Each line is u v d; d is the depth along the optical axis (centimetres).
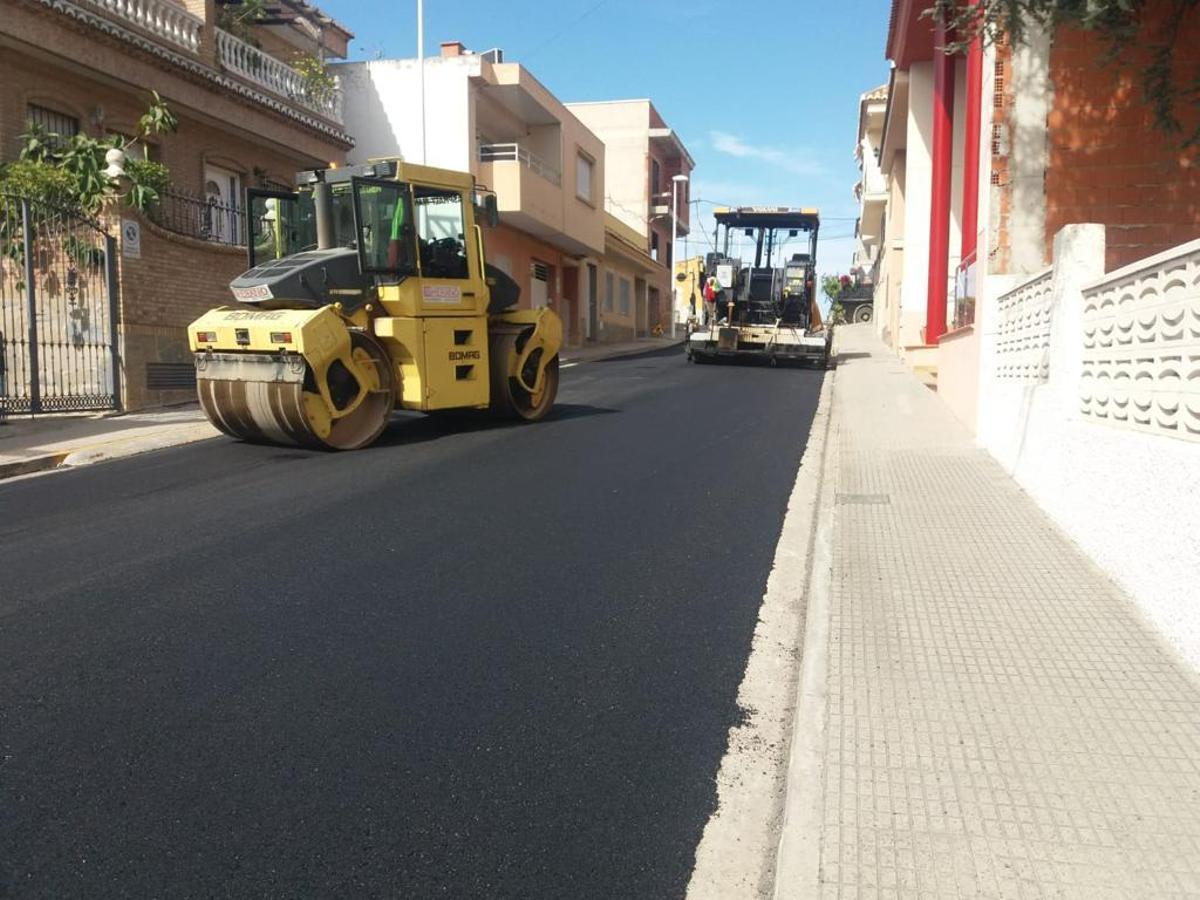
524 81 2397
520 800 334
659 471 877
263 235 1151
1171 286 453
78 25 1358
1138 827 299
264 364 973
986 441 913
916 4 1633
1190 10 882
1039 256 920
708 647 469
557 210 2678
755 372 2058
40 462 927
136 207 1288
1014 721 370
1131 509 496
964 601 496
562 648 464
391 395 1050
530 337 1202
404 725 386
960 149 1828
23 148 1329
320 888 286
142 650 457
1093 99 909
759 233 2362
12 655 450
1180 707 378
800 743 356
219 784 341
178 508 738
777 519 706
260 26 2166
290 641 469
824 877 279
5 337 1245
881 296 3631
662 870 297
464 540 645
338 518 702
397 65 2308
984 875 278
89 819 319
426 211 1091
